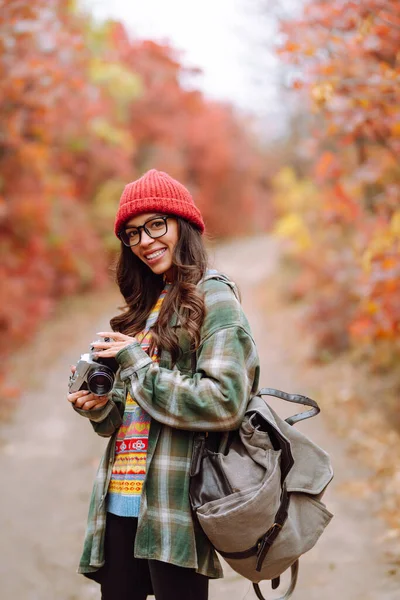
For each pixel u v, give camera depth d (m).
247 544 1.96
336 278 9.01
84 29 10.68
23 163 10.98
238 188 37.88
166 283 2.27
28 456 6.15
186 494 2.01
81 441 6.60
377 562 3.70
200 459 2.03
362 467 5.36
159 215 2.15
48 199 13.06
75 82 8.47
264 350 11.09
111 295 18.69
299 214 12.02
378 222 5.82
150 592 2.20
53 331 13.23
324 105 4.70
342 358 9.11
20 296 11.86
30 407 8.01
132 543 2.10
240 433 2.03
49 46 7.69
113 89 16.91
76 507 4.86
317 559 3.81
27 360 10.70
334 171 6.57
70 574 3.84
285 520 2.00
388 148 5.18
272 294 16.91
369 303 5.20
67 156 14.90
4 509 4.84
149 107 25.16
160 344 2.07
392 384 7.11
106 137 17.12
